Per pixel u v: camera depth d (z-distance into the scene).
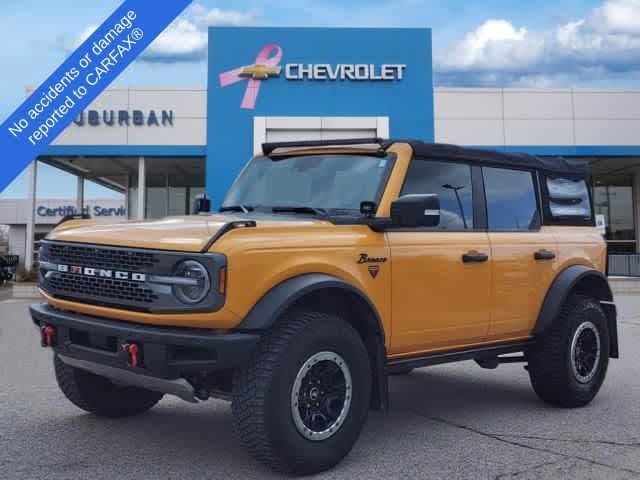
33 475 3.81
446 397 6.00
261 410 3.53
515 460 4.14
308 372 3.72
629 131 24.55
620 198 32.44
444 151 4.83
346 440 3.88
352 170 4.65
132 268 3.66
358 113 23.20
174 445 4.39
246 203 4.97
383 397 4.13
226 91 23.06
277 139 23.11
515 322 5.19
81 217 4.73
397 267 4.31
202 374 3.70
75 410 5.33
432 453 4.29
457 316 4.70
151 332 3.47
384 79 23.25
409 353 4.55
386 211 4.31
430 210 4.04
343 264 3.99
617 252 32.22
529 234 5.39
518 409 5.54
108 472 3.86
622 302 17.34
